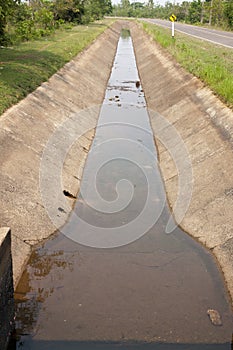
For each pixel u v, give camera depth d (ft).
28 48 88.17
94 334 22.59
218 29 180.34
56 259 28.86
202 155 41.14
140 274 27.55
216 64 65.41
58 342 22.08
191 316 23.94
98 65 97.30
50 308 24.38
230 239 29.17
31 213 32.07
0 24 67.62
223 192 33.45
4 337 21.02
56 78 66.54
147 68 96.43
